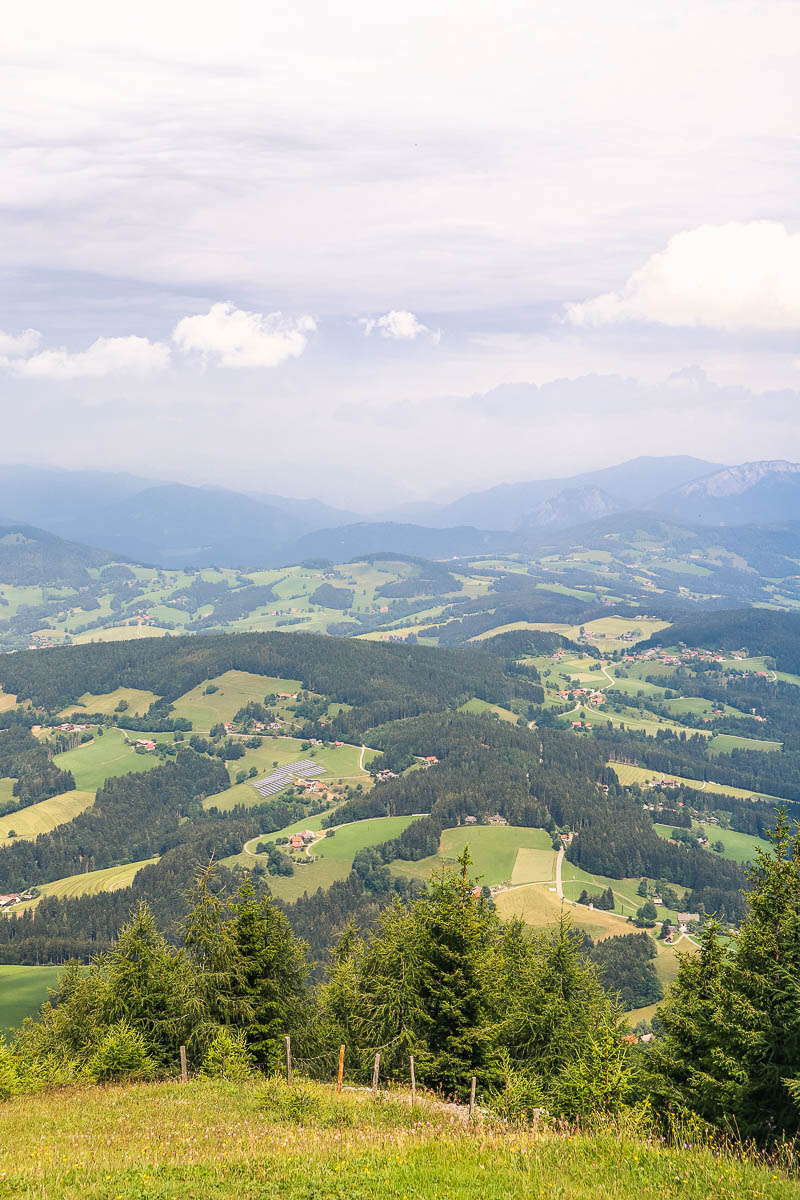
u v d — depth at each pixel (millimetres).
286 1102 26312
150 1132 23266
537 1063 41156
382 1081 38375
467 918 39438
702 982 34531
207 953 42781
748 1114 29016
